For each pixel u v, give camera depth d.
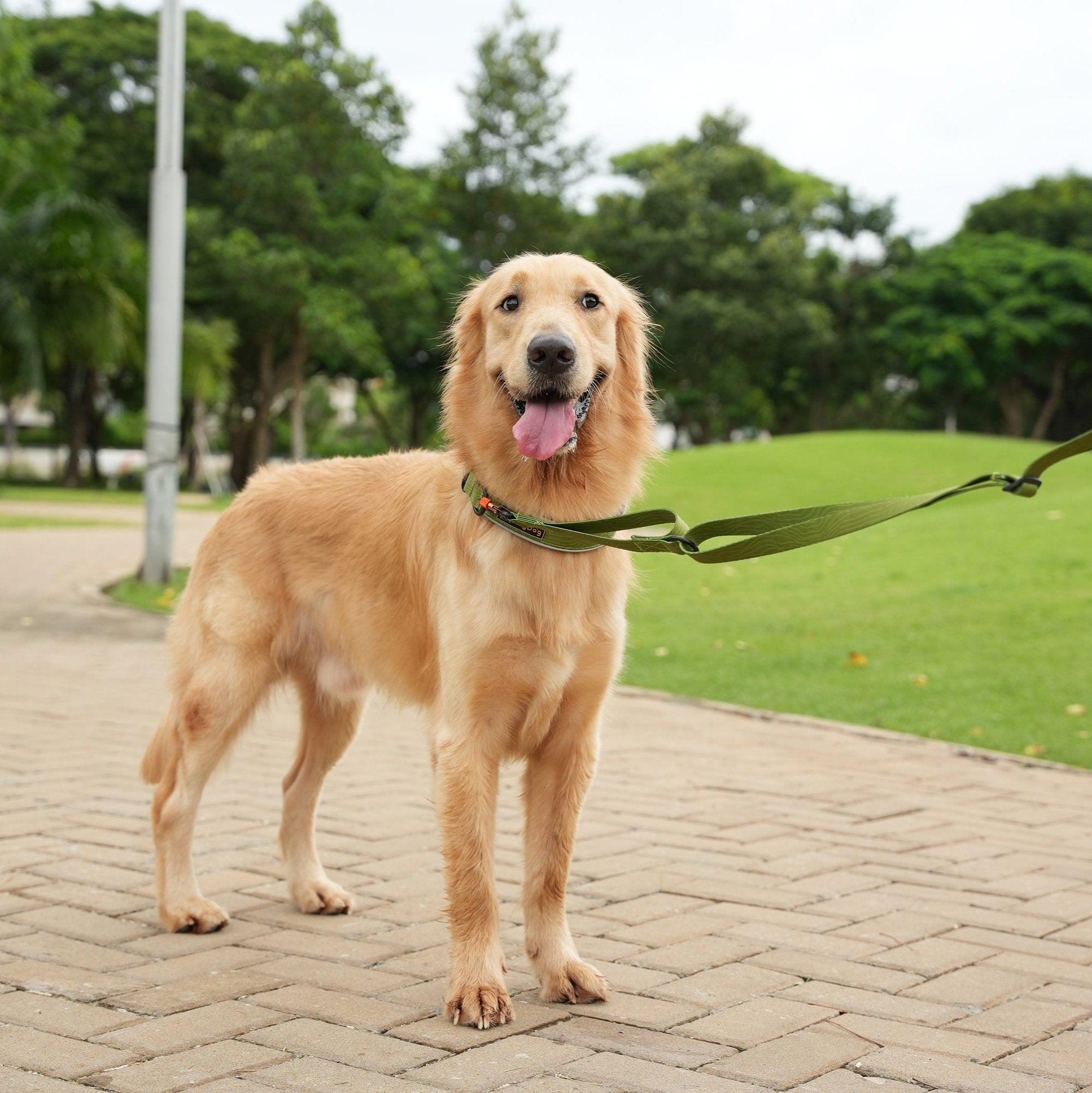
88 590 14.09
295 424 41.91
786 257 46.84
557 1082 2.75
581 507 3.50
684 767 6.59
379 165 40.25
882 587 12.95
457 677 3.38
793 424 61.62
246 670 4.07
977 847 5.05
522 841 4.82
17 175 19.12
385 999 3.30
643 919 4.05
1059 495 19.78
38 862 4.51
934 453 29.23
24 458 71.56
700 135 51.56
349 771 6.32
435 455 4.07
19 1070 2.77
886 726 7.80
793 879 4.54
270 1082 2.72
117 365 19.81
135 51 42.78
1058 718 7.81
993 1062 2.92
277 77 38.38
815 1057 2.93
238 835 5.04
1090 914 4.16
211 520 27.89
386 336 44.44
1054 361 54.72
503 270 3.62
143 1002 3.22
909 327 52.28
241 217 40.44
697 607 12.77
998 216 58.03
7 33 38.06
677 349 47.69
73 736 6.87
